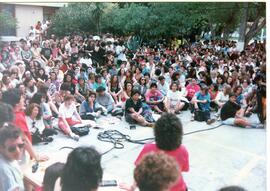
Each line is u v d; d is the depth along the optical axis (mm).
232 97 6582
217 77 8391
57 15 17109
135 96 6285
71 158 1657
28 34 16453
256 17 15594
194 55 12984
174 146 2377
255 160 4820
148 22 16234
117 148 5086
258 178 4254
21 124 3570
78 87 7172
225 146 5359
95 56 12141
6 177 2365
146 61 11125
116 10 17281
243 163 4707
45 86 5898
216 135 5898
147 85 7680
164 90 7684
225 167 4559
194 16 15891
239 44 15516
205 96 6906
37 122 4957
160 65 9766
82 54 11414
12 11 16703
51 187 2145
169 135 2354
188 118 6961
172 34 16812
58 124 5562
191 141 5551
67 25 16969
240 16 16219
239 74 8609
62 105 5555
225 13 15852
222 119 6625
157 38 16828
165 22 16047
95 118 6359
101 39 14672
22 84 6066
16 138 2443
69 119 5598
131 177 4129
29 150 3322
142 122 6227
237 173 4387
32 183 2908
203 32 20734
